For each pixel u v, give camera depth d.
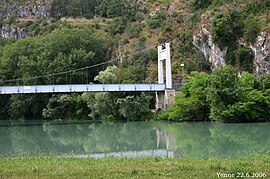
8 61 116.50
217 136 52.38
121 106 83.50
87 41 119.81
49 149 46.09
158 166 23.53
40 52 117.00
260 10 97.25
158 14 129.88
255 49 87.81
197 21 112.12
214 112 69.12
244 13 98.06
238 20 95.56
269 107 69.06
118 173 21.17
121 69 106.31
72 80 110.31
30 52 118.62
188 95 77.50
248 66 89.31
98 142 53.00
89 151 42.81
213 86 68.69
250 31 89.88
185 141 48.84
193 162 25.33
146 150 41.78
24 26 178.12
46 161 27.66
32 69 110.06
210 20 103.81
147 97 85.00
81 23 156.88
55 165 25.02
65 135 63.19
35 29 168.00
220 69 69.69
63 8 190.50
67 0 192.75
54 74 101.44
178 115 76.06
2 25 186.12
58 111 100.38
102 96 85.69
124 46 118.75
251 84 72.50
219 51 96.38
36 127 78.75
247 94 68.62
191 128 63.28
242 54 89.88
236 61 91.81
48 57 113.25
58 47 115.94
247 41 90.50
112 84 85.38
